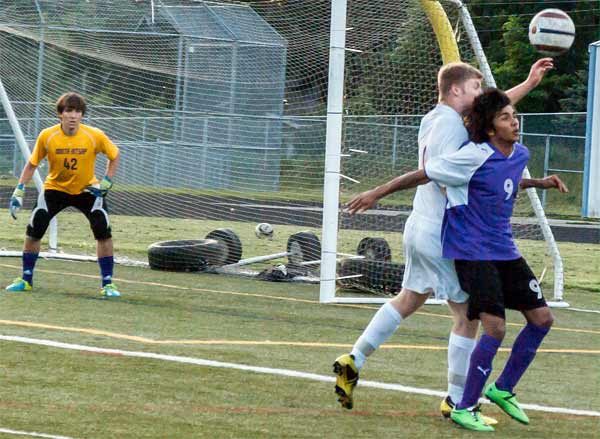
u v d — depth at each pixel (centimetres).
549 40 2356
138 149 5103
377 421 1490
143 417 1433
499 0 8581
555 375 1928
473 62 3155
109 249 2680
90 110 4838
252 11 5259
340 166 2898
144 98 5134
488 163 1457
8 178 6150
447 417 1530
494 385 1519
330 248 2805
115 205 5491
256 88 5481
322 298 2803
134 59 4688
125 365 1786
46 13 4144
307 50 4216
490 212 1472
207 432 1370
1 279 2902
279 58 5400
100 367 1759
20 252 3588
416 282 1558
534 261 4303
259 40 5262
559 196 7019
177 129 5272
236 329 2259
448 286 1524
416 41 3164
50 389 1577
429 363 1973
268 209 5762
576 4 8544
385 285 3028
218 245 3412
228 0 4691
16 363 1756
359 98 3200
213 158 5338
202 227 5009
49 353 1855
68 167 2627
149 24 4562
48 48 4378
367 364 1927
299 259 3494
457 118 1513
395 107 3200
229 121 5484
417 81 3189
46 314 2302
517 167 1478
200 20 5097
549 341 2350
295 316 2522
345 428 1435
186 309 2527
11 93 4281
